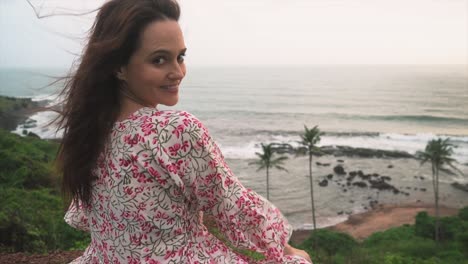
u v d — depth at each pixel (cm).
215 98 15838
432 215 4144
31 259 541
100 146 135
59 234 933
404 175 5319
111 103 137
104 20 134
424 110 11925
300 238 3634
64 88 142
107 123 135
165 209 128
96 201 139
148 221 128
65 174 142
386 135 8312
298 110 12431
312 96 16200
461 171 5550
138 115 134
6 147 3259
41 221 1045
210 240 141
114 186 131
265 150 4147
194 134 127
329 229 3862
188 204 134
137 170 128
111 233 136
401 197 4616
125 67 134
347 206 4375
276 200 4547
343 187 4891
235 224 131
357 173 5247
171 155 127
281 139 7838
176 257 130
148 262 130
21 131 7262
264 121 10431
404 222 3975
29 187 2067
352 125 9712
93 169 137
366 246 3338
